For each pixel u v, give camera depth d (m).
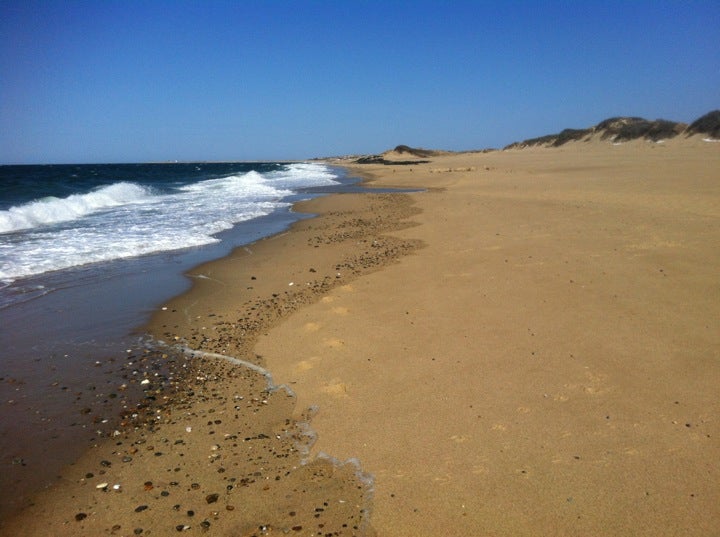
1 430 4.74
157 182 42.06
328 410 4.92
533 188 23.11
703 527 3.23
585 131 86.50
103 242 13.35
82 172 63.25
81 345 6.69
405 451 4.19
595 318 6.53
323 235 14.45
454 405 4.79
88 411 5.07
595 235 11.21
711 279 7.66
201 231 15.30
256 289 9.12
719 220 11.94
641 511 3.38
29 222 16.45
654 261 8.79
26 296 8.76
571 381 5.05
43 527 3.54
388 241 12.79
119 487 3.94
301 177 48.31
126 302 8.45
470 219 15.00
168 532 3.46
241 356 6.29
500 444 4.17
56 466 4.22
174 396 5.36
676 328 6.07
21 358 6.30
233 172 72.12
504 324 6.55
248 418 4.89
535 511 3.45
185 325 7.40
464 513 3.48
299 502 3.71
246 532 3.44
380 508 3.60
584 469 3.81
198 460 4.25
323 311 7.63
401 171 50.44
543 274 8.51
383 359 5.86
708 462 3.79
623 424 4.31
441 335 6.38
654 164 32.50
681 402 4.57
